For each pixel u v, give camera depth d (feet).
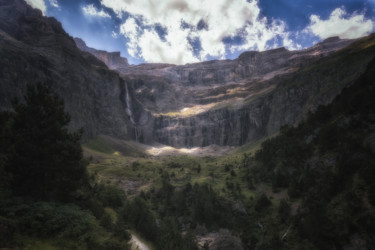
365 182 157.79
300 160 294.25
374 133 193.88
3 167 82.48
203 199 273.75
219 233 224.74
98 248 78.64
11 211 68.18
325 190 185.78
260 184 337.72
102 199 230.07
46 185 95.55
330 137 256.52
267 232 198.08
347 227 144.15
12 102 97.76
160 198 340.80
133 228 202.80
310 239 160.25
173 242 171.01
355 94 252.62
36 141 95.30
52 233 70.64
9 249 53.67
